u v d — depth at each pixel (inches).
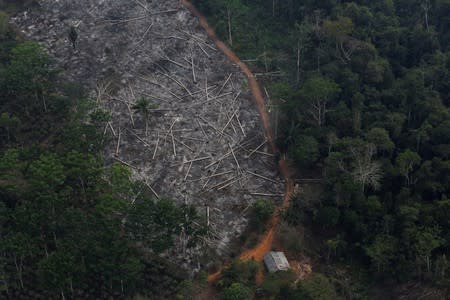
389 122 4133.9
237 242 3786.9
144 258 3644.2
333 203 3818.9
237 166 4168.3
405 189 3777.1
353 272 3681.1
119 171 3777.1
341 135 4178.2
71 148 3993.6
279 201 4008.4
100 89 4574.3
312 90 4151.1
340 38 4576.8
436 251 3612.2
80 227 3555.6
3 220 3595.0
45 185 3656.5
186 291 3415.4
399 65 4618.6
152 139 4296.3
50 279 3334.2
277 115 4355.3
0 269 3464.6
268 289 3469.5
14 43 4724.4
